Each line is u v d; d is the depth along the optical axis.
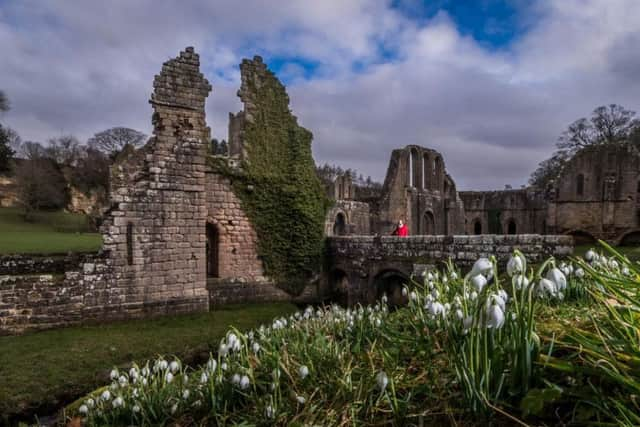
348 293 19.39
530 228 41.34
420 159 32.44
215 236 17.75
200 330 12.71
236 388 3.84
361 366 3.68
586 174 33.31
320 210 20.09
